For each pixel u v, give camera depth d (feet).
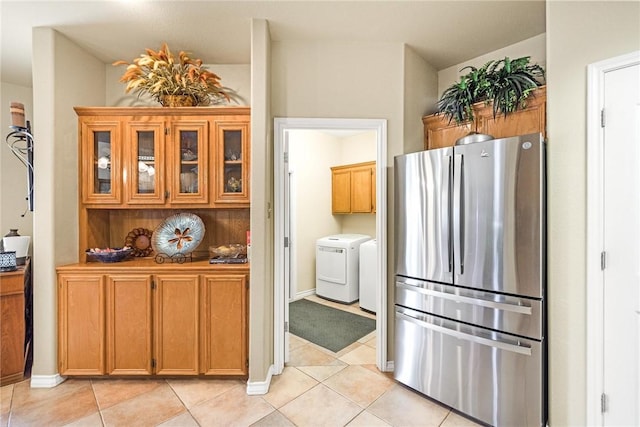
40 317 7.44
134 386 7.45
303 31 7.72
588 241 5.39
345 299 14.14
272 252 8.13
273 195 8.12
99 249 8.38
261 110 7.29
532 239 5.61
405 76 8.31
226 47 8.46
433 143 8.79
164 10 6.88
